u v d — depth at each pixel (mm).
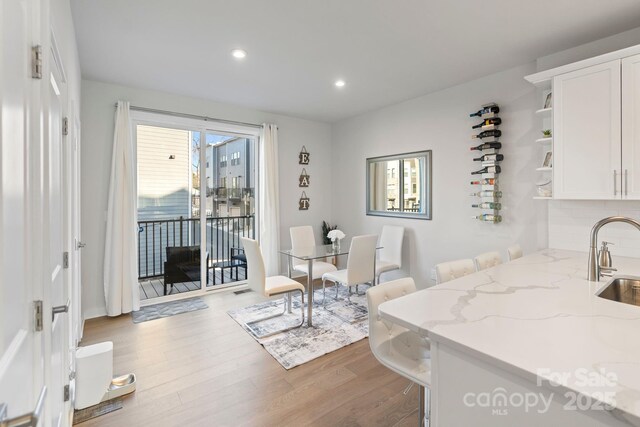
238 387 2193
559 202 2793
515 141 3172
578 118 2408
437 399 1063
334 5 2145
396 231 4273
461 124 3637
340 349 2732
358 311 3600
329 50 2791
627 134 2193
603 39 2590
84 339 2926
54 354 1269
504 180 3266
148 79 3457
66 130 1836
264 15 2260
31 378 917
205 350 2711
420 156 4090
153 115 3859
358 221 5031
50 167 1208
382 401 2047
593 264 1692
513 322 1125
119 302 3475
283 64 3080
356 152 5047
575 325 1096
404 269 4336
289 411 1952
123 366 2453
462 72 3287
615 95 2240
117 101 3605
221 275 4551
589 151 2357
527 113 3076
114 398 2064
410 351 1508
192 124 4160
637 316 1178
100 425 1830
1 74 680
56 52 1389
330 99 4180
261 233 4785
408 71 3260
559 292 1482
